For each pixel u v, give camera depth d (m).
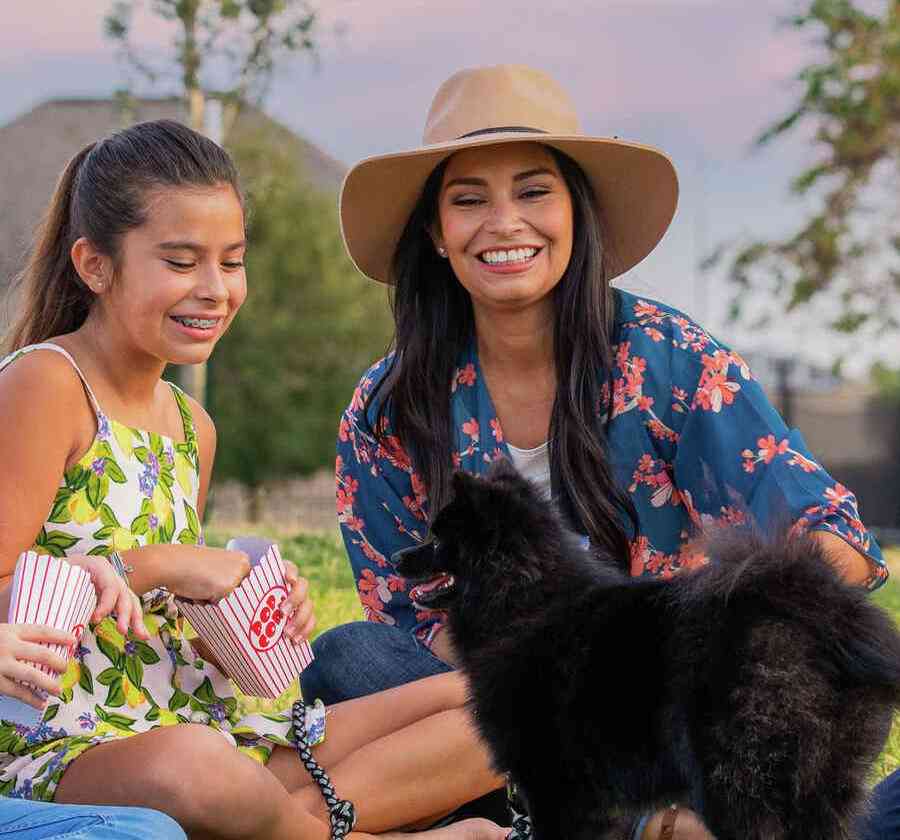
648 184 4.13
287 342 24.36
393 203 4.19
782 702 2.94
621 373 3.98
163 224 3.32
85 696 3.25
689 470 3.96
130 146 3.39
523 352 4.11
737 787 2.98
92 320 3.53
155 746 3.01
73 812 2.73
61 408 3.29
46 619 2.86
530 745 3.43
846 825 3.00
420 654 4.03
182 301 3.36
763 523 3.57
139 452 3.50
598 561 3.66
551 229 3.92
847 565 3.49
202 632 3.35
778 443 3.83
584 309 3.98
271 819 3.10
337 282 24.69
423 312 4.22
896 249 21.27
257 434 24.05
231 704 3.57
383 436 4.17
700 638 3.10
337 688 4.04
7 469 3.21
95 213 3.37
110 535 3.38
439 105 4.18
